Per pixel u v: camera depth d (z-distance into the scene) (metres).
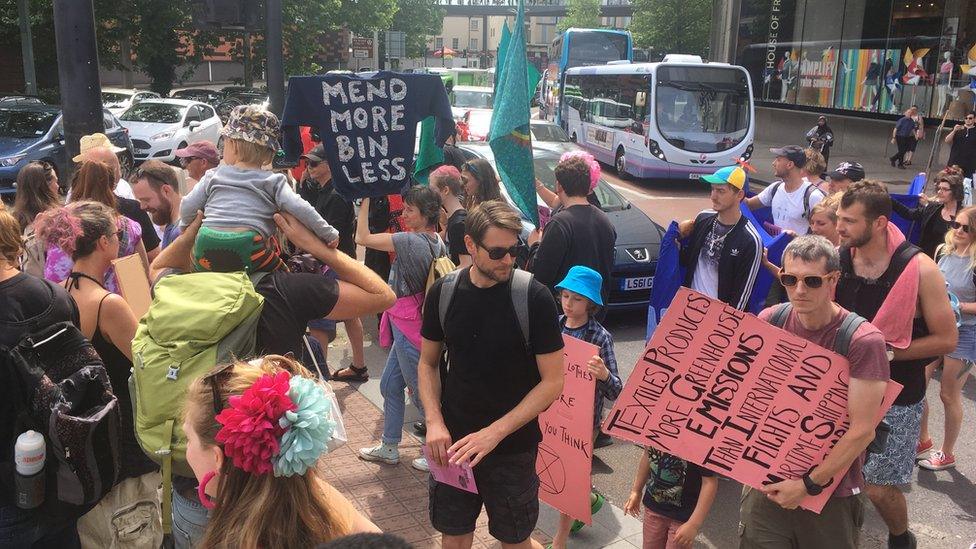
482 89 23.36
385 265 6.77
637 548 4.07
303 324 2.97
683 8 42.22
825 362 2.93
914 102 22.94
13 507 2.71
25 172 4.75
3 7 24.20
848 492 3.03
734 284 4.70
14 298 2.66
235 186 2.98
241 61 33.50
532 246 5.32
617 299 8.05
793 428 3.01
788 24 27.95
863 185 3.57
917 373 3.71
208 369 2.50
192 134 18.78
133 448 3.13
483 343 2.95
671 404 3.17
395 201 6.66
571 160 4.83
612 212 8.94
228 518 1.79
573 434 3.65
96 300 3.08
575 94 24.36
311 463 1.74
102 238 3.16
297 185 7.83
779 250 5.05
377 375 6.38
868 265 3.68
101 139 5.55
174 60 30.19
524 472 3.07
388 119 4.71
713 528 4.46
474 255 2.89
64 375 2.71
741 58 30.44
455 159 7.56
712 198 4.70
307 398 1.77
